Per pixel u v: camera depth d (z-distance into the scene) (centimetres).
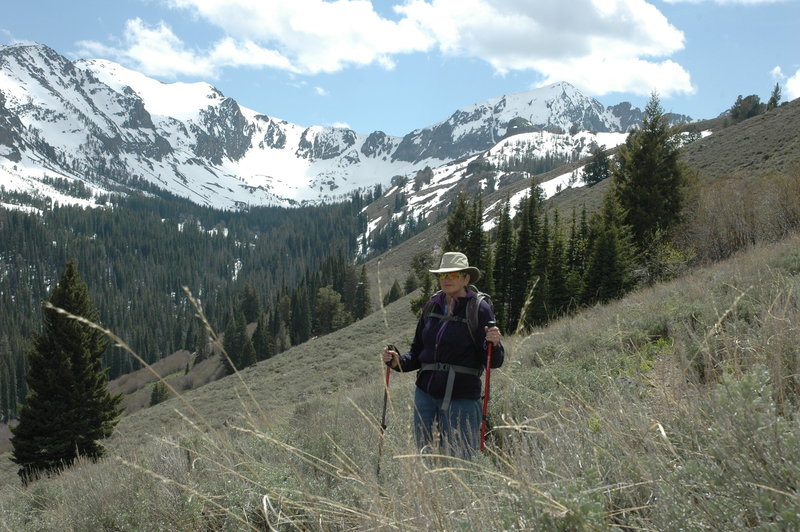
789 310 333
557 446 221
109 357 13412
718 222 2903
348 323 11062
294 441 360
